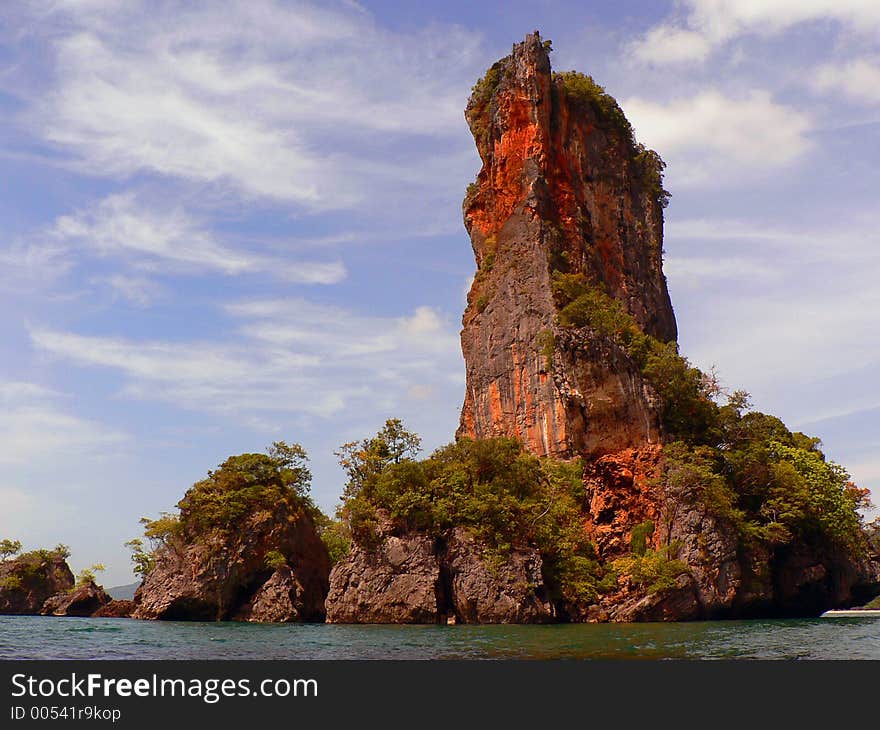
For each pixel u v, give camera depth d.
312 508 121.88
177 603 103.00
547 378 112.31
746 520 100.75
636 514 102.19
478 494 93.00
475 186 139.12
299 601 105.62
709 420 109.75
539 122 130.25
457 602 88.69
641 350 113.81
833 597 107.19
